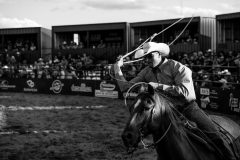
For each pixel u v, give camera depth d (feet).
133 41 86.58
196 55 59.16
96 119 40.73
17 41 103.50
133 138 11.01
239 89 41.86
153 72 13.35
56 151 26.61
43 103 56.13
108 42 92.58
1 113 45.78
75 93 68.64
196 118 13.28
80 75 73.87
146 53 12.53
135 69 62.28
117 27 87.25
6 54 98.12
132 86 12.08
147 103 11.35
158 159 13.10
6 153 26.17
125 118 41.24
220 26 72.59
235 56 57.00
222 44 70.08
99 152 26.11
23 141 30.01
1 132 33.86
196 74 51.39
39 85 73.31
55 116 43.21
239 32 71.31
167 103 12.46
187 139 12.84
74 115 43.78
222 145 13.37
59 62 81.71
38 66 80.94
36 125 37.47
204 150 13.30
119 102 56.49
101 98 62.64
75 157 24.90
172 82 13.05
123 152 25.95
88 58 78.64
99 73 71.36
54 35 95.14
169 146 12.40
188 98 12.49
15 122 39.29
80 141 29.71
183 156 12.41
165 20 80.02
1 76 80.69
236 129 15.83
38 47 98.12
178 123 12.66
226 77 48.39
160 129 12.13
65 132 33.58
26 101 58.95
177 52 70.08
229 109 42.96
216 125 14.49
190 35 78.89
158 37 83.76
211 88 45.65
